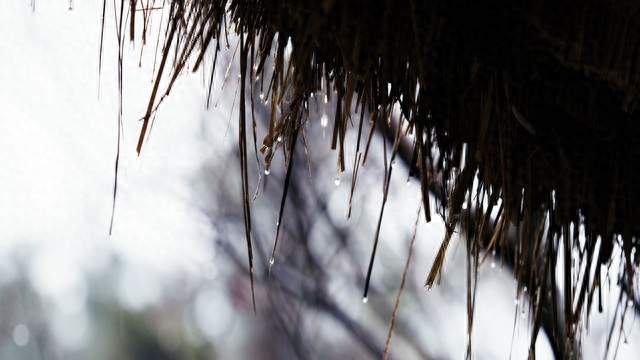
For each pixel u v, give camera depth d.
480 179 2.12
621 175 2.11
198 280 17.75
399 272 7.17
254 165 7.05
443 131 2.08
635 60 1.88
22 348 25.30
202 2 2.14
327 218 6.96
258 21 2.06
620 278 2.41
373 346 7.05
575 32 1.85
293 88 2.11
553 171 2.07
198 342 18.48
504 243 2.16
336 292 7.14
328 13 1.91
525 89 2.00
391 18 1.92
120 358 20.80
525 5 1.87
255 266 7.27
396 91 1.98
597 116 2.01
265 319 7.82
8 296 26.08
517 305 2.25
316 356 7.65
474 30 1.93
